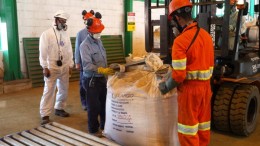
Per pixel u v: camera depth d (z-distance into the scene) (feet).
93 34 11.03
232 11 12.23
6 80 21.56
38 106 16.87
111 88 9.45
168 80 8.17
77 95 19.61
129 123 8.91
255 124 12.96
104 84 11.49
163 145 8.83
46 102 13.65
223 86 12.60
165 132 8.80
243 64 12.57
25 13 22.06
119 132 9.17
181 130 8.42
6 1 20.75
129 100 8.87
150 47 14.32
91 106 11.39
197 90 8.20
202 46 8.16
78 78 25.23
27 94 19.95
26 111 15.84
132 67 9.98
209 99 8.70
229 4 11.35
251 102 12.62
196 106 8.32
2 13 21.09
